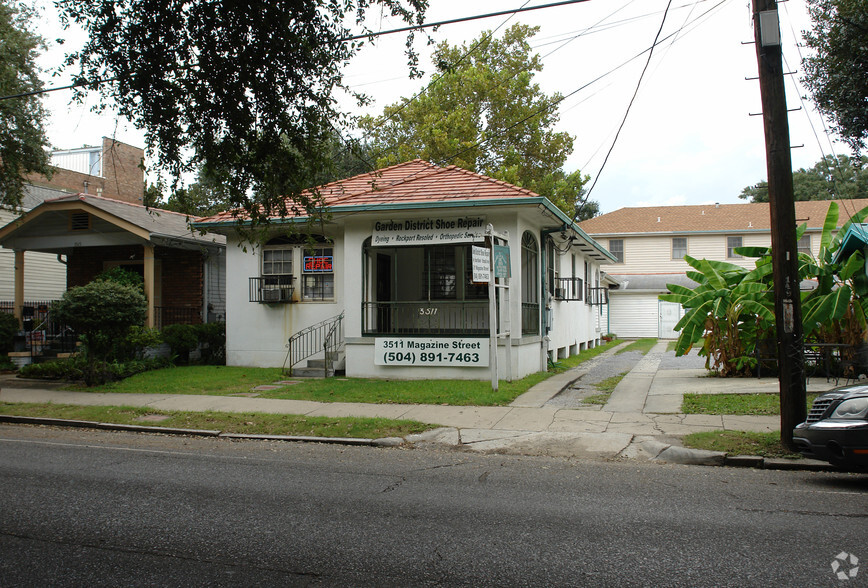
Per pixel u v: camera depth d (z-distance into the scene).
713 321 15.03
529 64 31.39
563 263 21.94
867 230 12.95
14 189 19.58
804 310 14.00
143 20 8.14
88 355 15.17
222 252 21.16
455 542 5.23
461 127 28.62
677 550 4.99
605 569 4.63
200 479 7.45
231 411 11.81
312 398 12.97
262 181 9.42
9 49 18.00
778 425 9.66
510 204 14.25
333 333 17.02
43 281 24.62
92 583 4.49
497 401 12.18
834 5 13.56
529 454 8.91
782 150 8.48
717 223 39.31
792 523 5.64
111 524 5.78
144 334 16.09
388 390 13.45
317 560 4.88
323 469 8.00
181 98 8.62
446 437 9.81
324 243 17.42
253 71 8.54
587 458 8.66
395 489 6.97
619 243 40.31
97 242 19.22
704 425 9.89
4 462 8.41
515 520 5.81
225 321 19.86
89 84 8.43
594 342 29.28
